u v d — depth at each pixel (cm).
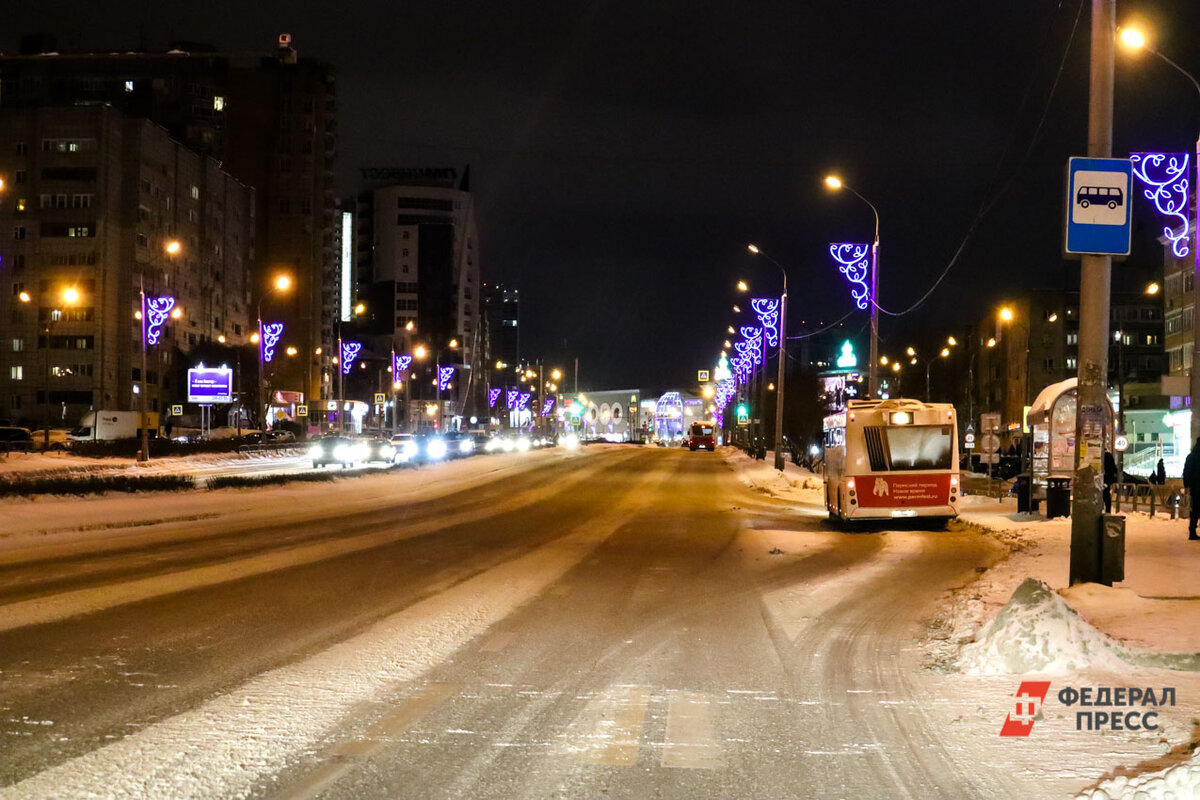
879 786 584
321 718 712
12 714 710
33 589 1295
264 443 7269
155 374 9969
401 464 5047
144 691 781
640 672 879
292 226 12775
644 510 3092
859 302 3216
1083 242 1200
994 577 1447
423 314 17012
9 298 9356
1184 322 6475
